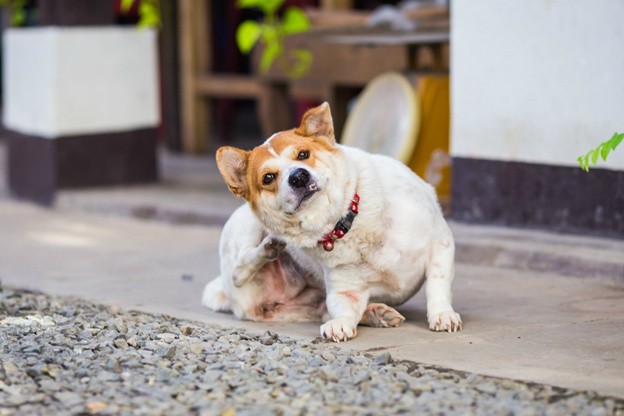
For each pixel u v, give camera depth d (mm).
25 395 4219
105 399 4129
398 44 9461
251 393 4109
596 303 5609
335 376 4273
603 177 6621
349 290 5176
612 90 6488
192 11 13125
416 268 5164
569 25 6688
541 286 6121
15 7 11695
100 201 10055
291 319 5637
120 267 7582
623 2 6379
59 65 10445
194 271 7293
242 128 15672
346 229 4957
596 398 3920
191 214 9250
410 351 4746
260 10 14492
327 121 4922
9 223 9867
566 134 6801
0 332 5316
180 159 13133
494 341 4883
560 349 4691
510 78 7094
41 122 10672
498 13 7098
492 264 6773
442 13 9078
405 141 8219
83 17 10523
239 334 5207
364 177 4988
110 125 10742
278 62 11531
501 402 3906
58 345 4973
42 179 10766
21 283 7109
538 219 7062
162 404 4023
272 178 4859
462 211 7555
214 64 15148
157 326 5398
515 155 7145
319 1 13367
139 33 10883
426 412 3836
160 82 15070
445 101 8336
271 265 5621
